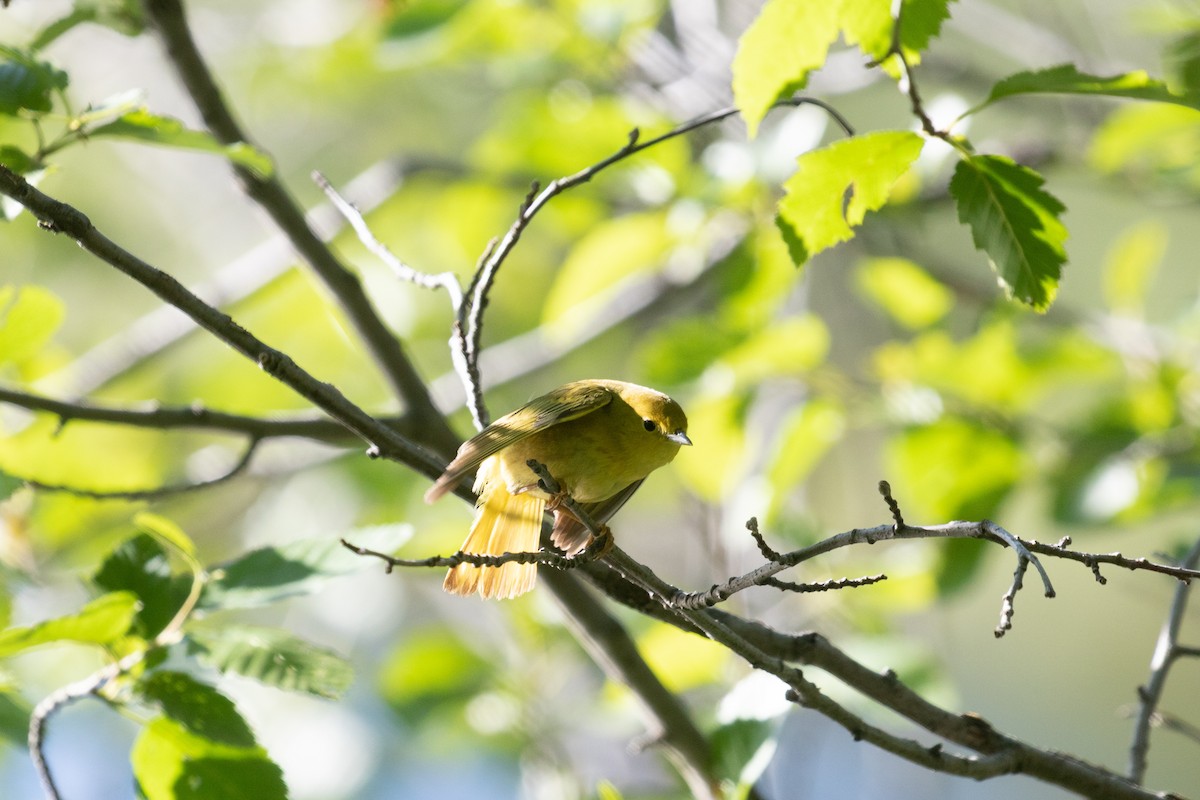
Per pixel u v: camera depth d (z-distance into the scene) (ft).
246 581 23.85
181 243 59.98
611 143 40.45
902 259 40.93
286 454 50.29
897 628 39.47
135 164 59.26
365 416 22.61
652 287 45.44
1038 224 21.45
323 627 51.88
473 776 48.52
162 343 41.96
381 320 29.94
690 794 35.63
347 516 51.83
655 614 24.54
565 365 55.26
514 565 25.30
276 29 55.26
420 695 38.65
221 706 22.50
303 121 63.21
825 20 21.53
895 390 37.81
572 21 43.45
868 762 36.04
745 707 27.35
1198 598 60.90
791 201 22.07
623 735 38.14
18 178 19.53
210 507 54.70
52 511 39.91
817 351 37.73
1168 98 20.76
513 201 48.26
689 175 38.88
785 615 37.37
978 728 23.98
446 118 62.39
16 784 47.37
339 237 43.98
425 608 52.65
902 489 38.17
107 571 23.40
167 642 23.02
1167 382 37.96
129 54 54.03
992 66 56.70
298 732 49.78
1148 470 36.60
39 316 28.48
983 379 39.06
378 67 49.85
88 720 49.08
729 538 36.70
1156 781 59.21
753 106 22.57
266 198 29.25
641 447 27.17
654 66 44.14
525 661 38.40
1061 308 40.98
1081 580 61.98
